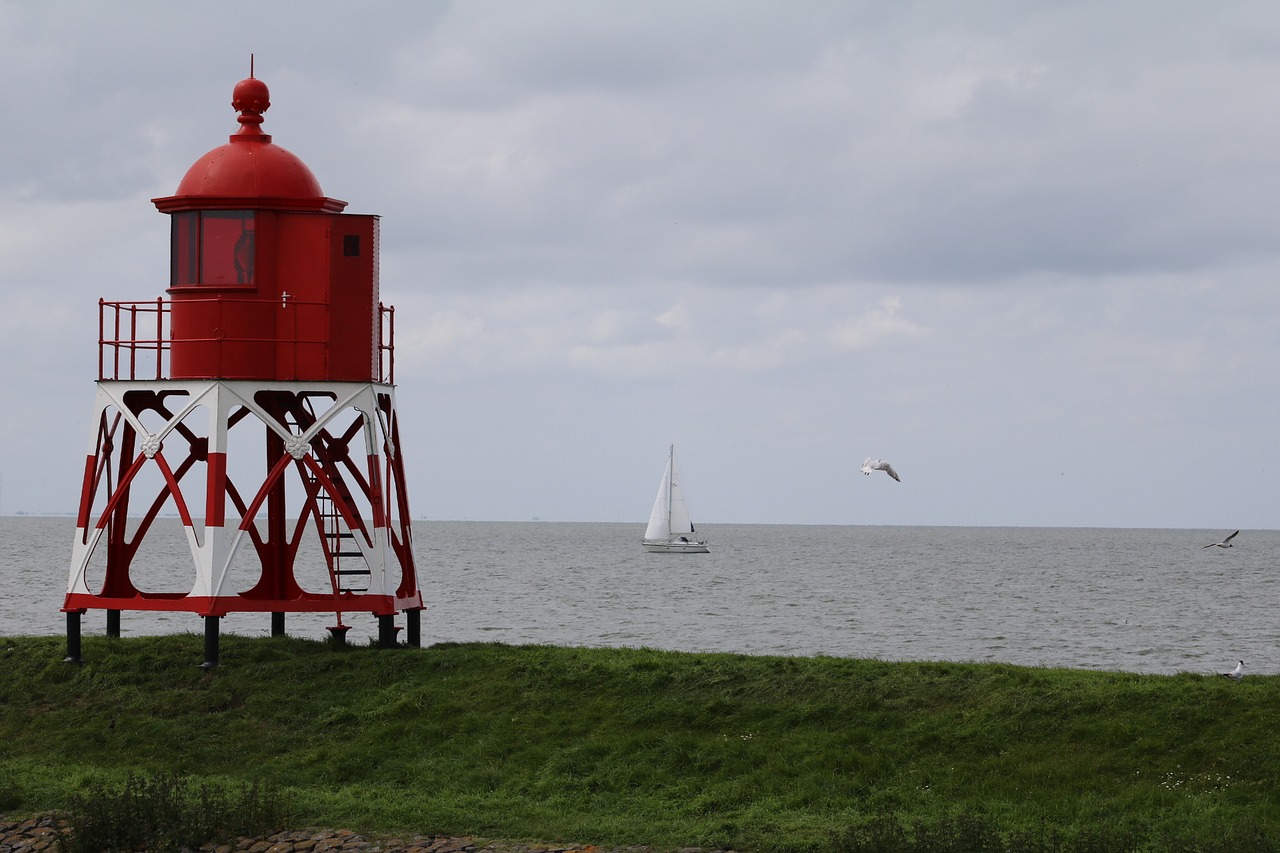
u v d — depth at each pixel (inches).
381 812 1380.4
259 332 1820.9
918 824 1211.9
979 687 1593.3
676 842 1279.5
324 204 1866.4
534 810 1387.8
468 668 1791.3
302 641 1975.9
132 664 1847.9
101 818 1305.4
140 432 1841.8
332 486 1831.9
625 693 1679.4
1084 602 5418.3
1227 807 1270.9
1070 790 1349.7
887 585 6491.1
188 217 1841.8
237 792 1451.8
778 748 1503.4
